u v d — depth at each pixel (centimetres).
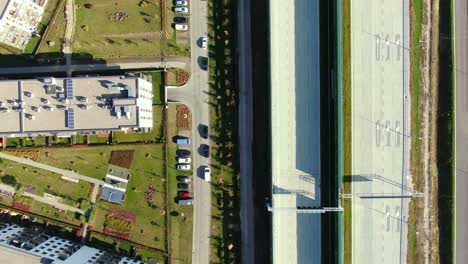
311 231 6216
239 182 6562
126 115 5716
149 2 6475
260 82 6456
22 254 6044
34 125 5838
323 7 6103
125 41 6525
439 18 6144
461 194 6288
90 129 5797
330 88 6116
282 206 6194
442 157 6203
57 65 6556
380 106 6056
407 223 6128
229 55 6425
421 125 6141
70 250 6400
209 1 6438
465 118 6244
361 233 6091
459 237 6297
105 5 6494
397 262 6131
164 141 6544
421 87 6125
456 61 6216
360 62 6031
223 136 6538
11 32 6200
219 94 6506
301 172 6175
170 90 6550
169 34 6500
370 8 5997
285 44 6125
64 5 6488
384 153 6078
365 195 6078
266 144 6494
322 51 6128
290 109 6159
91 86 5769
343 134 6050
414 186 6131
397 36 6038
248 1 6406
